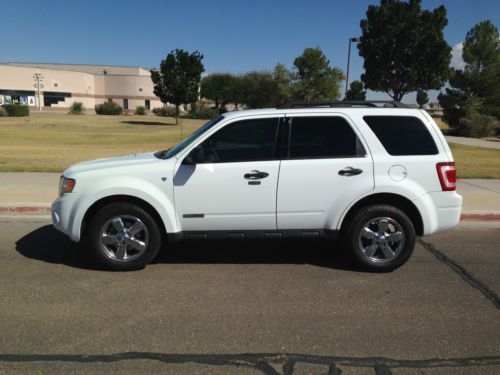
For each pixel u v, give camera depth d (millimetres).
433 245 6492
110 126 38312
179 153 5062
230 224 5094
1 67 74875
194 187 4977
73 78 81875
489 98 41594
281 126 5109
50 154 16625
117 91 87438
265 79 71375
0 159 14633
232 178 4984
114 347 3506
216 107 71688
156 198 4949
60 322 3912
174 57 42750
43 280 4895
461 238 6910
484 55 42000
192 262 5586
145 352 3439
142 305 4289
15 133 28500
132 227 5074
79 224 4980
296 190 5043
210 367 3256
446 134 37562
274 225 5129
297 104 5352
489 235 7094
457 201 5180
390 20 20953
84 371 3174
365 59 22469
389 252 5199
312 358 3389
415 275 5219
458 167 14391
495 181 11578
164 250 6062
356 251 5195
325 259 5758
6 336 3654
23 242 6328
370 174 5055
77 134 29719
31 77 77625
